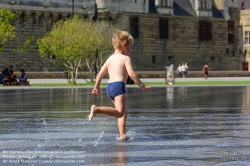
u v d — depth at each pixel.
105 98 52.28
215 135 22.81
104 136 22.36
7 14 94.25
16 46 118.75
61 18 125.00
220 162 16.77
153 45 140.62
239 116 31.83
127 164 16.45
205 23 149.75
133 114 33.34
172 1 144.00
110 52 108.56
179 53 145.12
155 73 126.69
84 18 127.94
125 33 21.30
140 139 21.50
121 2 134.88
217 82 97.62
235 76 140.12
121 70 20.84
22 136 22.52
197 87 80.31
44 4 121.56
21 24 119.44
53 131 24.16
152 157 17.56
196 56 148.12
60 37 90.81
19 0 118.31
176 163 16.61
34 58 121.06
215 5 154.88
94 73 111.25
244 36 158.75
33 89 74.12
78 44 89.56
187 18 146.12
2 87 77.88
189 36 146.75
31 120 29.41
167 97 53.81
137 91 67.62
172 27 143.88
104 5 130.75
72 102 46.19
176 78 126.69
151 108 38.56
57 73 114.12
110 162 16.77
